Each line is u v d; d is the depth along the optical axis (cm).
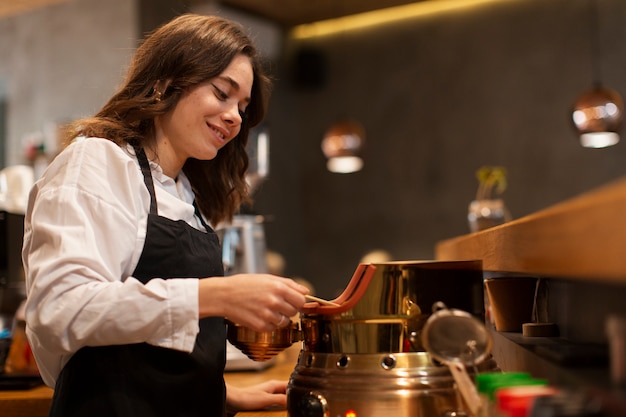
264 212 679
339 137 600
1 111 622
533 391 78
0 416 189
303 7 681
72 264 120
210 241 151
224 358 151
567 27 638
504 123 658
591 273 71
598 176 619
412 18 699
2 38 623
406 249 695
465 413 103
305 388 111
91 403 133
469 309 108
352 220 719
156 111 144
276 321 118
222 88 146
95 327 118
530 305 141
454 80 681
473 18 675
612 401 79
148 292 120
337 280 723
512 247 118
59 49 597
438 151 686
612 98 459
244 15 669
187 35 146
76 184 129
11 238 239
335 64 730
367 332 108
